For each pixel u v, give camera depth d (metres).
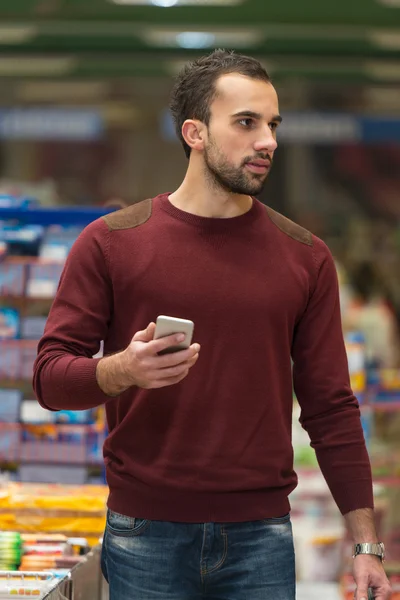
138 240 3.91
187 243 3.91
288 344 3.99
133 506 3.81
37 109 20.55
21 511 5.53
